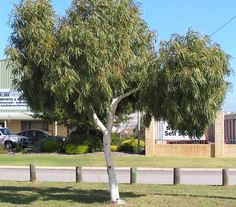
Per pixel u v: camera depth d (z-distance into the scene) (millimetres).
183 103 12094
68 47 11617
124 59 12125
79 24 11688
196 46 12008
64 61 11602
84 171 24719
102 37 11680
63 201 14195
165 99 12297
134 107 14484
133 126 42719
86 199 14492
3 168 26438
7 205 13656
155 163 29203
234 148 33250
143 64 12406
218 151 33062
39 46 11922
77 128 35969
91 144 34781
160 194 15273
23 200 14500
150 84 12391
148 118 13516
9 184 18703
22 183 19062
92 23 11812
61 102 12750
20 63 12227
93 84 11836
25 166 27156
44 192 16203
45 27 12148
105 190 16688
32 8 12219
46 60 11812
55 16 12359
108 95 12023
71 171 24828
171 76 11898
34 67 12242
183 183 19516
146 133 33406
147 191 16141
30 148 39312
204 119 12531
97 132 35688
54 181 20203
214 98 12375
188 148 33344
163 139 34156
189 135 12969
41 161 30500
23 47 12359
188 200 13977
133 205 13148
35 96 12602
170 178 21531
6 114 48500
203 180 20828
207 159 31656
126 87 12797
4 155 34531
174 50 12031
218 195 15133
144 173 23625
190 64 11867
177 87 12008
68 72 11570
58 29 12078
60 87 11617
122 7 12211
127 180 20734
